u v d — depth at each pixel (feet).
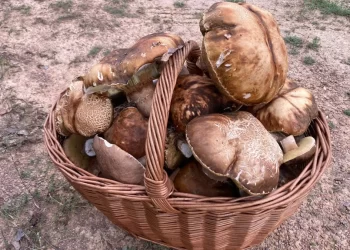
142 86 1.55
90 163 1.66
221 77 1.37
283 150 1.52
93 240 1.90
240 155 1.30
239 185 1.28
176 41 1.49
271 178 1.30
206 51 1.37
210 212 1.31
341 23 3.58
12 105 2.68
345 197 2.08
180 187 1.43
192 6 3.85
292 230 1.93
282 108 1.53
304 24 3.56
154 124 1.23
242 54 1.34
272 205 1.28
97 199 1.48
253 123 1.41
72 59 3.14
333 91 2.81
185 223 1.39
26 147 2.38
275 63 1.43
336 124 2.53
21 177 2.19
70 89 1.63
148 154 1.22
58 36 3.39
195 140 1.30
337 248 1.86
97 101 1.54
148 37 1.48
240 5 1.48
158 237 1.62
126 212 1.48
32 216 1.99
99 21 3.59
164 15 3.72
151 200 1.29
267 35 1.44
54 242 1.89
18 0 3.89
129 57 1.39
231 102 1.53
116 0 3.93
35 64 3.07
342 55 3.17
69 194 2.10
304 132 1.64
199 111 1.46
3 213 2.00
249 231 1.42
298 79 2.92
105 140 1.41
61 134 1.68
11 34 3.40
